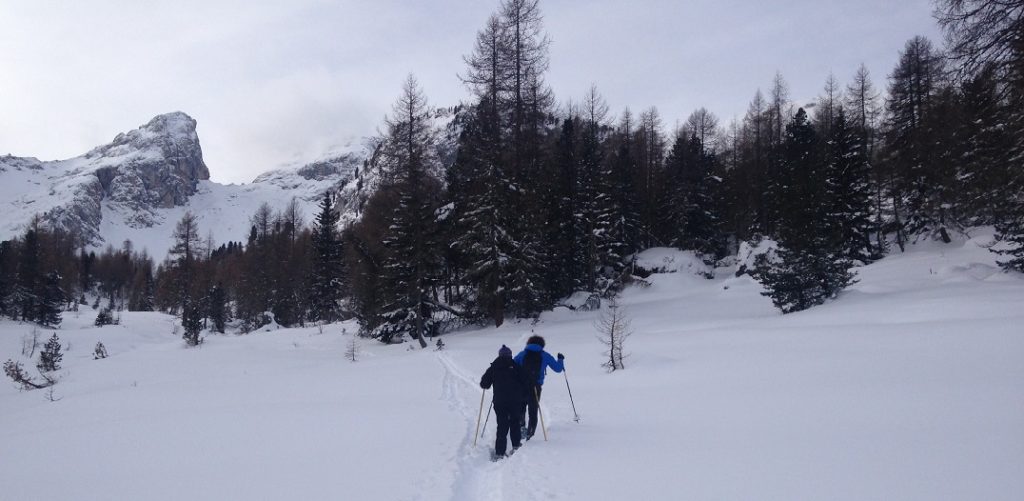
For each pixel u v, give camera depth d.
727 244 49.91
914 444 5.23
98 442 8.53
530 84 32.84
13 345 40.00
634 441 6.78
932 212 35.12
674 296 36.38
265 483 5.68
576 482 5.30
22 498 5.54
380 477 5.82
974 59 14.17
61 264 84.56
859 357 11.16
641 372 13.14
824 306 22.31
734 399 8.71
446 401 11.75
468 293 35.16
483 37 32.69
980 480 4.12
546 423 8.79
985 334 11.45
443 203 33.75
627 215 43.06
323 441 7.83
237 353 31.55
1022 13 13.35
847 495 4.10
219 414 10.69
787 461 5.11
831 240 27.95
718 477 4.84
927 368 9.33
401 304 31.16
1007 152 24.50
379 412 10.24
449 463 6.42
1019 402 6.40
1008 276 21.36
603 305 35.38
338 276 56.25
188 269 74.06
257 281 63.97
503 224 31.69
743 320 23.27
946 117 30.58
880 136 38.75
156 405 13.74
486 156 31.59
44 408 15.19
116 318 55.22
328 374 18.88
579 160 38.50
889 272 29.66
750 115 54.62
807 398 8.09
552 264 35.72
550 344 21.92
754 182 48.72
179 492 5.47
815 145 39.66
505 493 5.33
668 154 51.91
